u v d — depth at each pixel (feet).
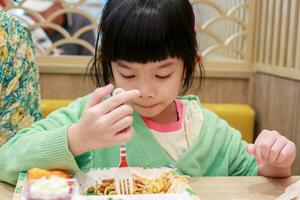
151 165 2.67
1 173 2.42
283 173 2.63
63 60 5.45
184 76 2.66
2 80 3.75
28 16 5.42
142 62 2.31
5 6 5.25
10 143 2.52
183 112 2.95
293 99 4.40
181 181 2.19
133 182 2.25
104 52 2.50
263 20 5.36
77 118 2.78
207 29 5.57
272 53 5.01
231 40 5.66
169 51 2.34
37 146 2.24
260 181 2.56
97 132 2.04
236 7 5.55
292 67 4.43
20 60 3.89
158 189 2.18
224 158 2.91
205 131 2.89
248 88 5.67
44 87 5.44
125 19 2.36
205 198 2.24
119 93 2.07
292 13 4.42
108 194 2.17
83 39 5.64
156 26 2.31
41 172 2.03
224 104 5.53
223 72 5.58
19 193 1.99
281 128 4.70
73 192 1.86
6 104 3.80
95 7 5.41
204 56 5.61
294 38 4.39
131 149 2.68
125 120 2.02
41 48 5.44
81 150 2.19
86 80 5.44
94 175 2.27
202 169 2.84
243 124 5.30
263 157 2.54
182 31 2.46
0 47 3.76
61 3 5.38
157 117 2.85
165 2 2.44
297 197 2.10
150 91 2.36
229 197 2.27
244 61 5.66
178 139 2.84
